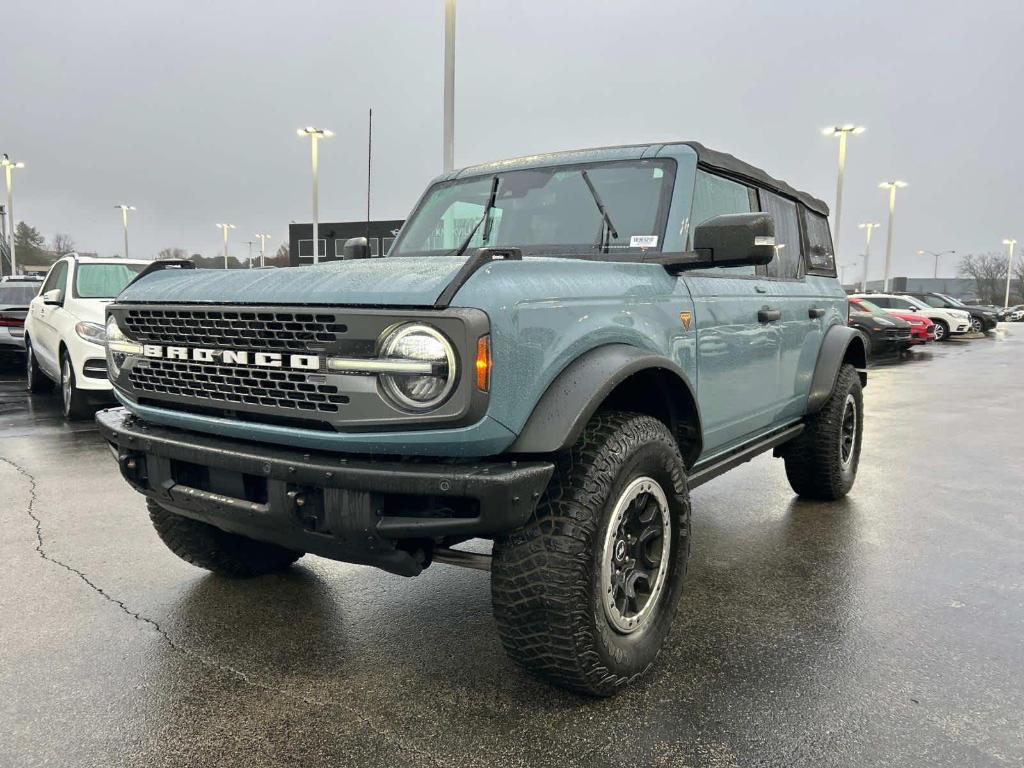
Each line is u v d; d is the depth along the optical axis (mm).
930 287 113625
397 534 2359
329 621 3412
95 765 2346
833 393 5246
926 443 8070
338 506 2406
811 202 5391
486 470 2297
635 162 3688
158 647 3145
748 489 5973
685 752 2416
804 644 3205
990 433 8727
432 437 2311
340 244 9867
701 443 3262
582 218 3646
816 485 5422
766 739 2492
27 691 2785
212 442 2740
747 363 3912
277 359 2506
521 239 3770
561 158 3910
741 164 4098
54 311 9047
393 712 2650
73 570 3998
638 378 3045
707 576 4020
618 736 2500
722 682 2869
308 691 2795
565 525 2500
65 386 8766
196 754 2404
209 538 3654
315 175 23406
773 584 3908
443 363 2248
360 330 2338
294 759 2377
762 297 4125
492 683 2854
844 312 5668
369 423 2346
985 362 19844
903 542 4617
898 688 2840
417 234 4191
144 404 3055
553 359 2475
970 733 2545
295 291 2531
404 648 3148
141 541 4469
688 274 3473
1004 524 5016
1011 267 93125
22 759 2371
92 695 2758
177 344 2820
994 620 3479
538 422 2410
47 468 6312
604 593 2615
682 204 3467
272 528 2623
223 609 3533
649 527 2893
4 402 10281
